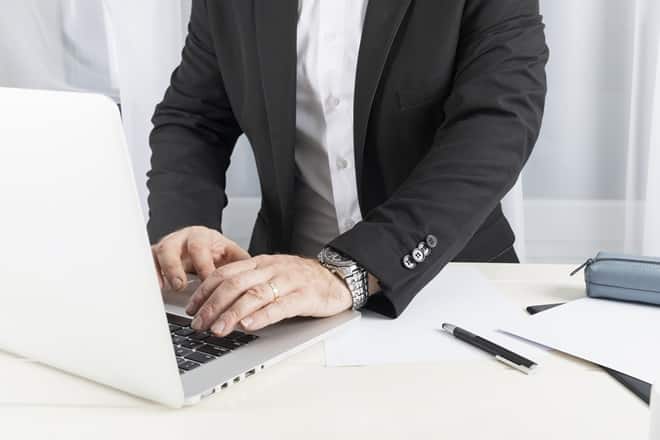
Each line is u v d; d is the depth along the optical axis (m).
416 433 0.68
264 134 1.41
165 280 1.05
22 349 0.83
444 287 1.10
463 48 1.29
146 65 2.17
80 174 0.64
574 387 0.77
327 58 1.38
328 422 0.70
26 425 0.70
